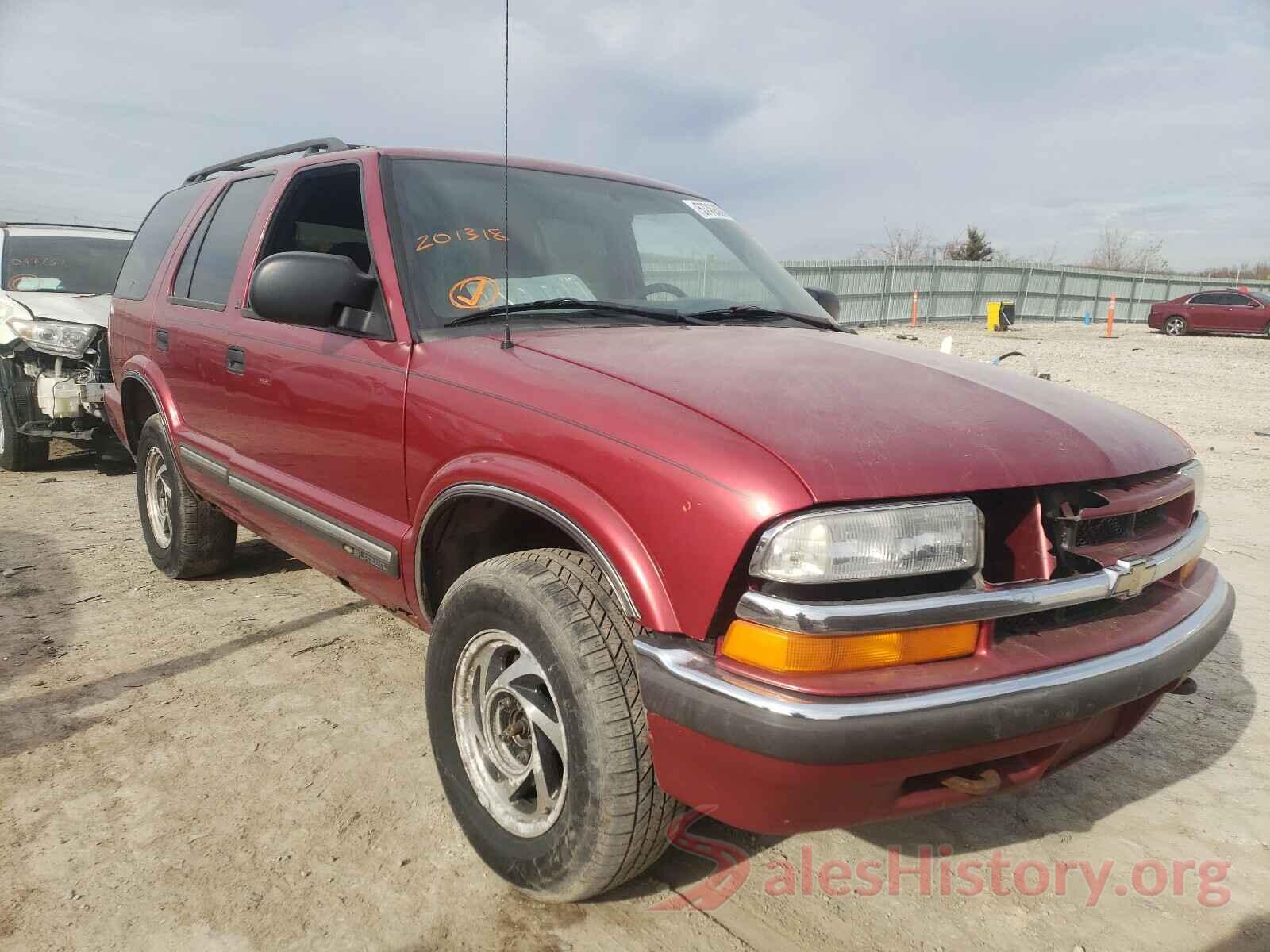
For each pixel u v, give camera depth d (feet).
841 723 5.21
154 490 14.21
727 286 10.67
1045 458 6.20
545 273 9.31
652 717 5.91
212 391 11.55
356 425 8.72
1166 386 43.06
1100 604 6.60
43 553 15.56
